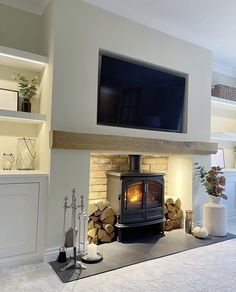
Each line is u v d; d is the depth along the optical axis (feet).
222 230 10.19
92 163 10.18
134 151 9.27
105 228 9.21
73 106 8.10
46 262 7.44
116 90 9.25
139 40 9.61
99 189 10.32
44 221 7.63
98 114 8.85
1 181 6.99
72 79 8.09
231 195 13.33
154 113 10.25
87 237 8.76
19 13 8.78
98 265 7.35
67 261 7.51
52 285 6.25
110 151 8.77
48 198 7.62
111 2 8.54
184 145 10.57
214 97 12.34
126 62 9.45
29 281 6.41
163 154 10.16
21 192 7.30
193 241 9.50
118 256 8.02
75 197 7.95
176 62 10.64
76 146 7.92
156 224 10.42
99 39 8.66
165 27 10.10
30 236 7.42
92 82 8.50
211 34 10.71
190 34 10.71
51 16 8.04
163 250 8.59
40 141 8.69
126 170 10.60
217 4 8.59
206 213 10.43
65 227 7.81
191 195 11.12
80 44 8.26
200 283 6.52
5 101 8.17
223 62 13.94
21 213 7.30
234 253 8.49
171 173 12.25
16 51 7.52
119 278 6.67
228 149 14.89
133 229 10.44
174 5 8.68
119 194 9.39
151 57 9.90
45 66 8.39
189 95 11.09
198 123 11.37
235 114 15.25
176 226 11.28
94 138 8.29
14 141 8.71
